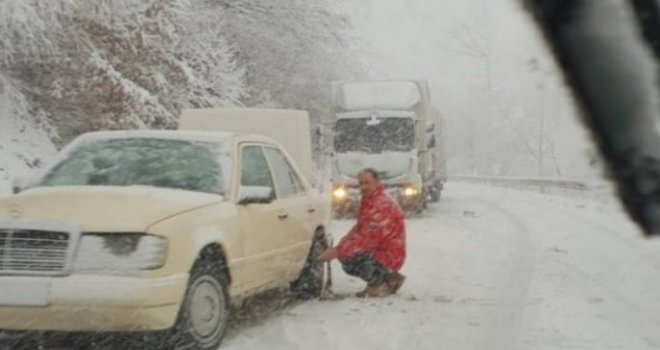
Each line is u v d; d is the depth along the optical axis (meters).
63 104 19.41
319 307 8.37
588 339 6.88
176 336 6.19
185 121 14.23
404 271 10.80
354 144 21.42
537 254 12.62
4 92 18.03
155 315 5.77
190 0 23.31
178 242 6.02
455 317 7.78
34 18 16.42
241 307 8.30
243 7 27.45
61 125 19.38
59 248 5.80
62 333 6.80
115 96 19.48
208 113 14.20
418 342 6.77
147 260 5.80
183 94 21.89
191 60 23.08
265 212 7.51
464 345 6.66
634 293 9.12
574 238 15.10
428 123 22.59
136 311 5.68
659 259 11.91
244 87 25.08
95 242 5.82
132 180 7.20
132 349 6.46
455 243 14.33
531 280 10.01
